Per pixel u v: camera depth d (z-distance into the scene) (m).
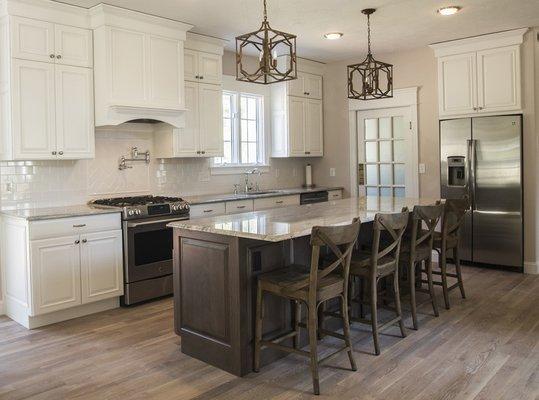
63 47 4.09
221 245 2.90
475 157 5.39
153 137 5.18
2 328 3.75
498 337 3.38
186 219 4.67
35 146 3.95
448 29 5.09
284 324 3.10
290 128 6.36
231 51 5.93
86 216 3.96
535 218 5.20
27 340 3.49
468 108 5.48
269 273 2.93
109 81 4.21
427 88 5.91
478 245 5.45
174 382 2.79
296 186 7.01
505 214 5.26
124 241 4.21
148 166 5.14
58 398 2.61
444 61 5.63
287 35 2.92
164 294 4.48
